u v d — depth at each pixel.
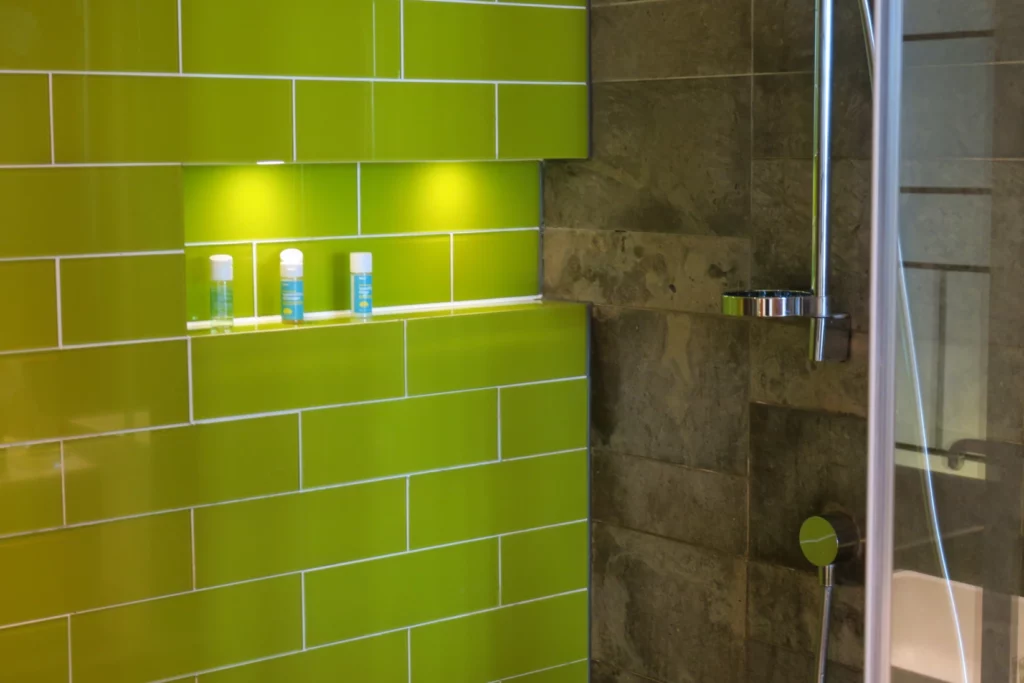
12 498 2.00
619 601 2.70
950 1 1.19
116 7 2.03
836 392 2.19
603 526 2.72
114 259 2.06
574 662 2.77
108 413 2.08
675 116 2.45
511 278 2.76
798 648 2.31
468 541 2.56
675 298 2.49
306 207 2.45
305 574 2.34
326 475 2.35
